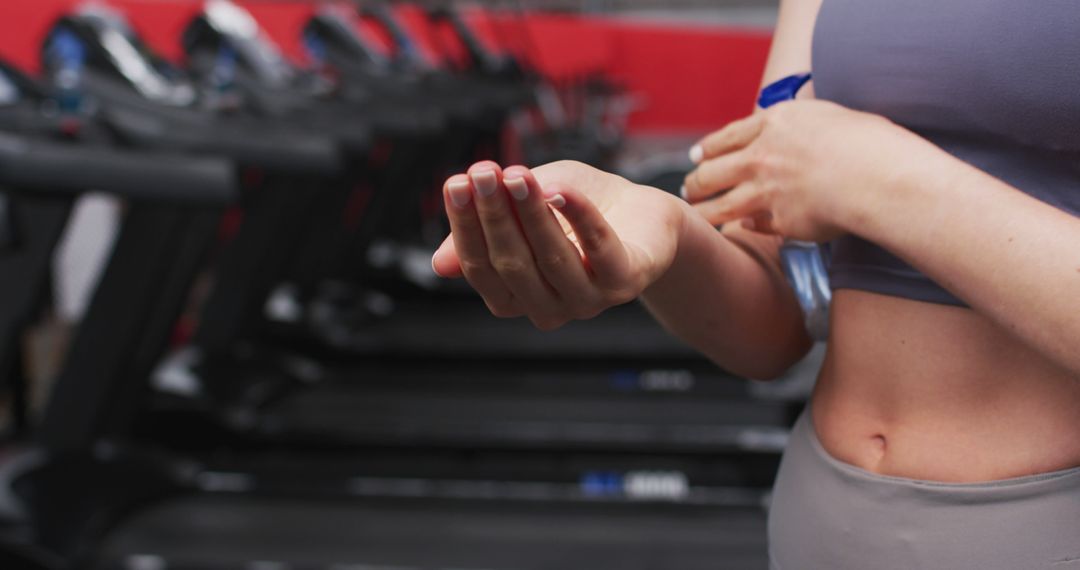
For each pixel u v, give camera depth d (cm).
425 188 541
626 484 292
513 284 57
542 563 232
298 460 313
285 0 440
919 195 64
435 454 313
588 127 555
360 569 226
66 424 246
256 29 394
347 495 269
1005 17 66
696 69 632
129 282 243
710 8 778
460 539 243
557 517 259
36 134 206
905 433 73
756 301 84
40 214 194
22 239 195
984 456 69
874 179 67
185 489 261
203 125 244
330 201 425
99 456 248
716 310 82
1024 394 69
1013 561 66
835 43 77
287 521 249
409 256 526
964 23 67
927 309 72
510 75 505
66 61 266
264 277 369
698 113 639
